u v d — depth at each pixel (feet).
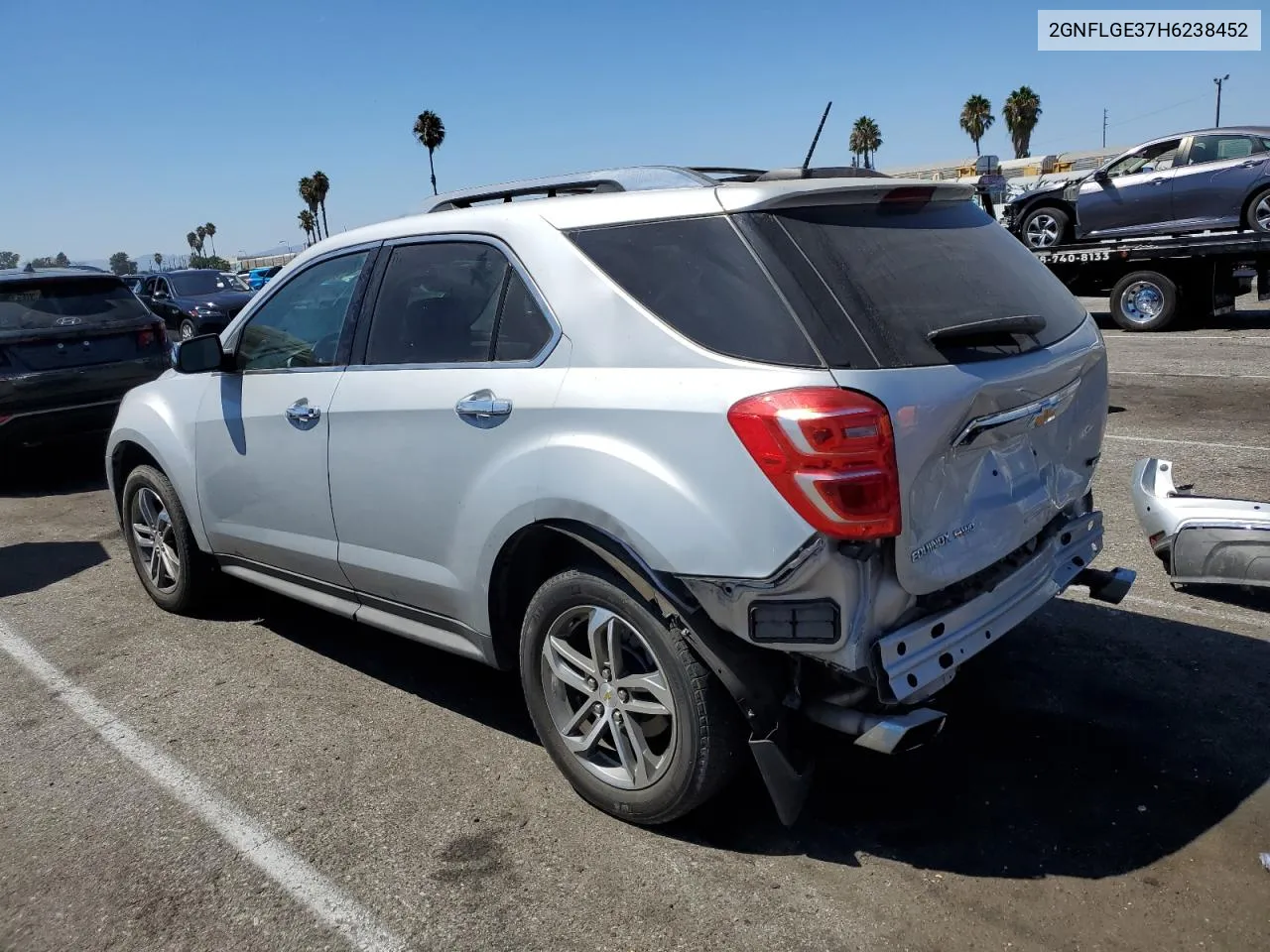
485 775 11.28
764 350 8.47
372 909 9.09
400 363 11.64
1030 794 10.34
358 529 12.17
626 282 9.48
